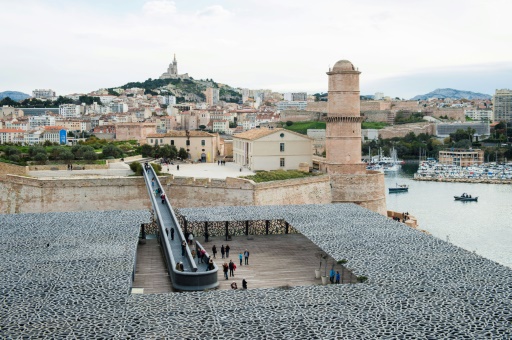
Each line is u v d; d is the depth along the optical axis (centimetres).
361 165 9844
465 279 3909
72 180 8562
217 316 3234
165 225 6169
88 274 4003
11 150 10969
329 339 2919
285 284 5094
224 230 7575
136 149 14038
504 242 11188
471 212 14988
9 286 3731
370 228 5697
